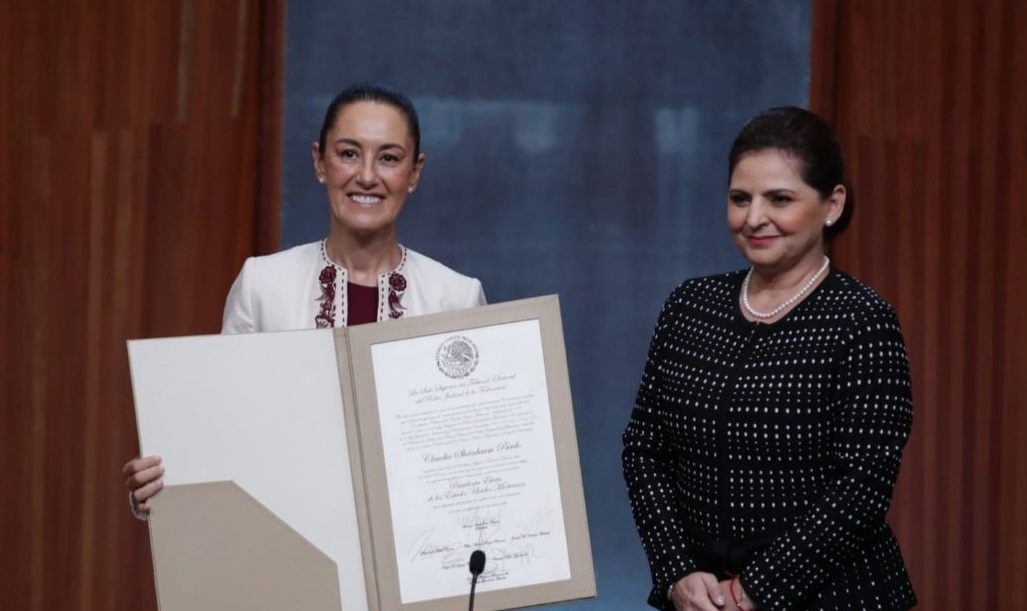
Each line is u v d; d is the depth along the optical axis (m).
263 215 10.46
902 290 10.83
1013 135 10.93
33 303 10.17
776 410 5.95
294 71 10.53
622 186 10.92
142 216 10.24
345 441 6.05
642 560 10.87
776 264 6.14
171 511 5.87
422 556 6.03
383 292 6.81
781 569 5.79
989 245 10.92
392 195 6.69
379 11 10.65
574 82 10.88
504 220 10.84
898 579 6.13
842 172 6.18
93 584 10.13
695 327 6.42
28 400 10.14
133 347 5.91
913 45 10.84
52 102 10.17
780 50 10.94
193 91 10.30
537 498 6.11
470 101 10.79
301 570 5.95
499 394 6.13
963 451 10.88
